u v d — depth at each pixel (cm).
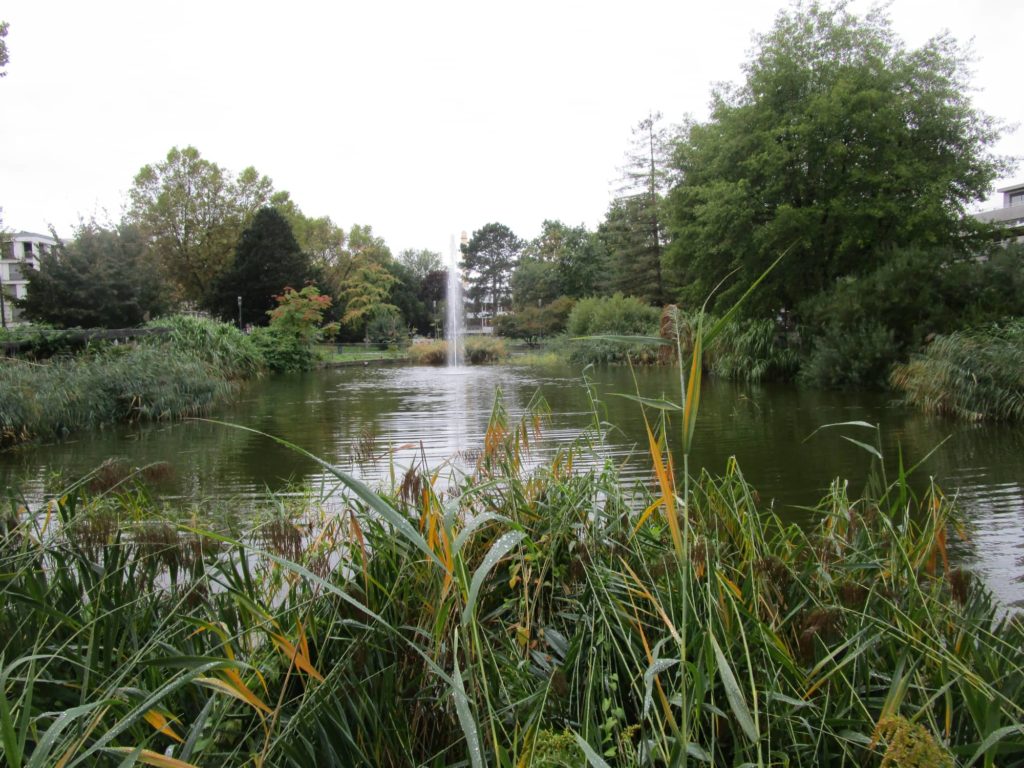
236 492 540
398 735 179
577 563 232
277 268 3909
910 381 1055
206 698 191
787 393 1289
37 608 183
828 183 1540
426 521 215
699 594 200
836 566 247
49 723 177
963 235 1537
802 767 175
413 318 5425
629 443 713
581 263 4472
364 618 208
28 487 567
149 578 228
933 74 1506
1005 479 549
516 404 1177
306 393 1481
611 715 177
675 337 185
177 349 1455
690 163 2272
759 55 1678
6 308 4156
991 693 162
